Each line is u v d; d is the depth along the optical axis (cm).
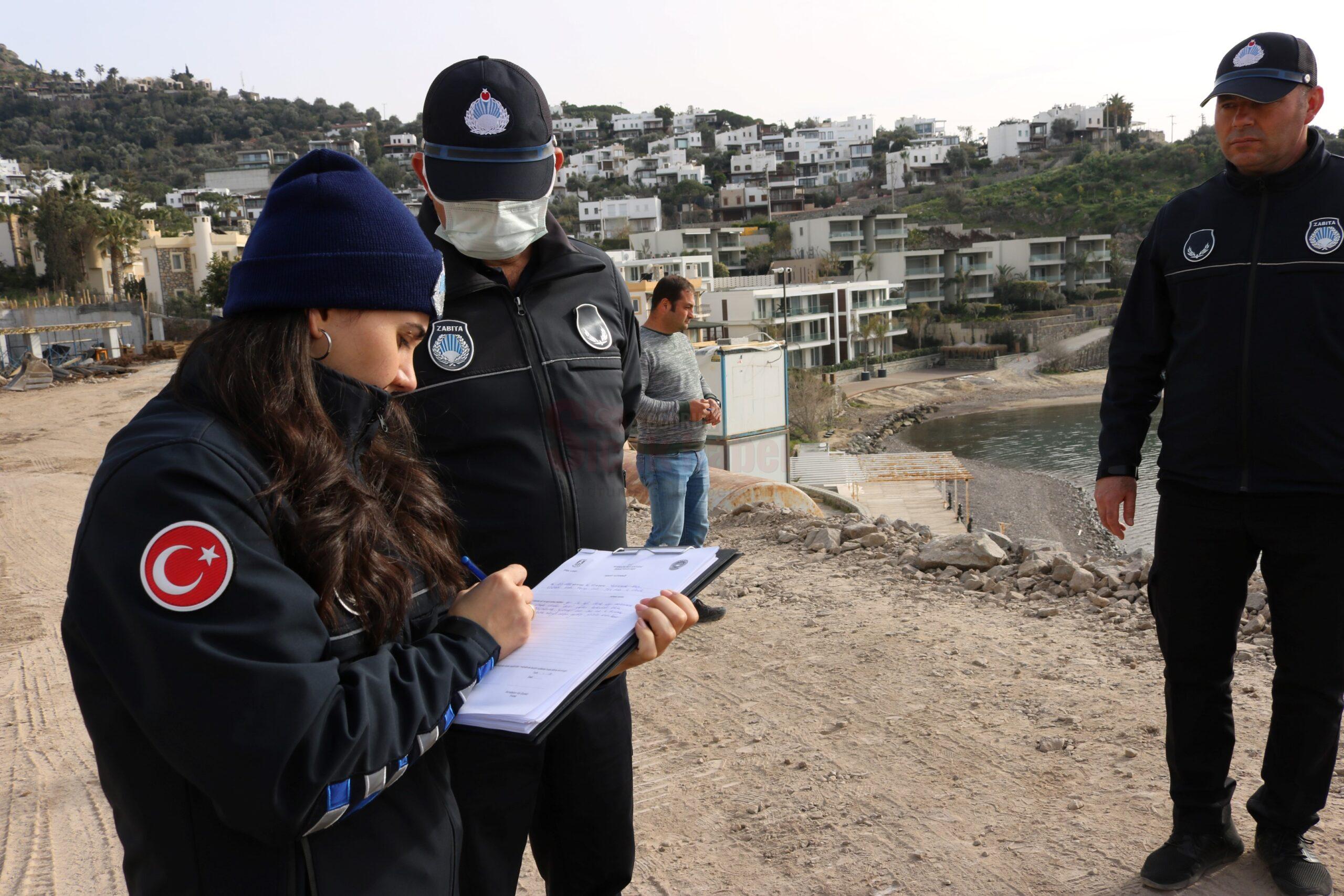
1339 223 219
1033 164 14000
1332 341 220
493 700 118
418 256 115
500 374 185
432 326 180
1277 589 236
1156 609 255
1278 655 239
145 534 95
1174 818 253
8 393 2691
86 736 414
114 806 106
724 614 496
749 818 298
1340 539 224
